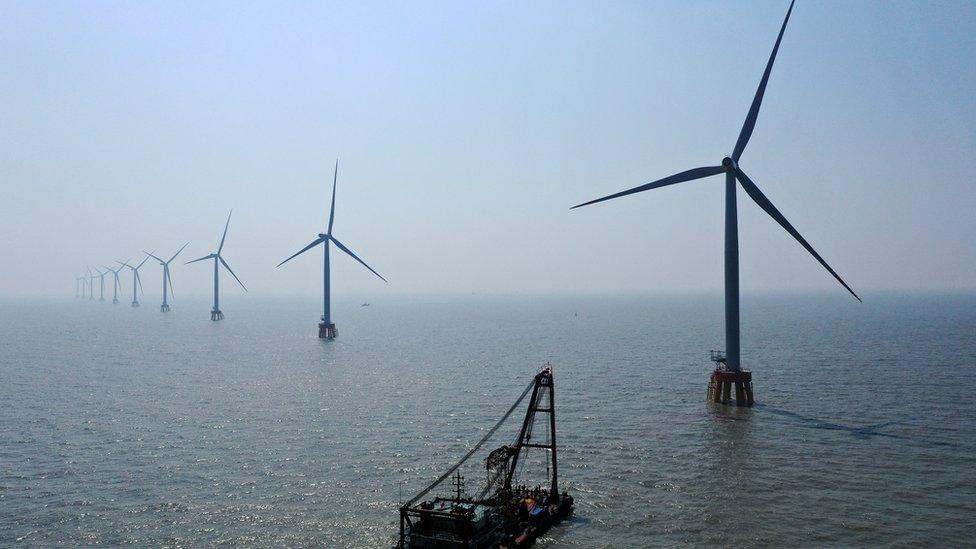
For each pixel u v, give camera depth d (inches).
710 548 2568.9
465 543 2432.3
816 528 2731.3
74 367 7815.0
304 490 3223.4
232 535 2706.7
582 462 3654.0
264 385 6417.3
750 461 3624.5
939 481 3267.7
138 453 3868.1
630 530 2741.1
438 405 5329.7
